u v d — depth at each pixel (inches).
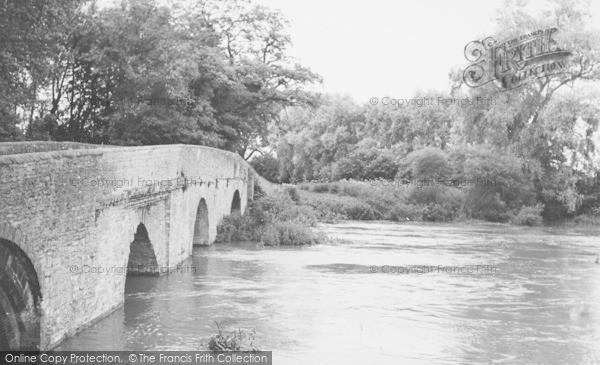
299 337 884.6
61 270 746.8
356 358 812.0
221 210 1768.0
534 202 2751.0
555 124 2687.0
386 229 2284.7
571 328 969.5
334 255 1565.0
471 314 1034.1
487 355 840.3
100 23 1596.9
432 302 1102.4
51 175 709.3
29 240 661.3
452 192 2829.7
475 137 2785.4
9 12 1096.2
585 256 1672.0
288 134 4047.7
